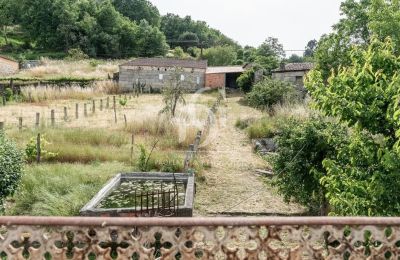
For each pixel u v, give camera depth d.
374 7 20.75
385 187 4.90
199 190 12.46
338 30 25.81
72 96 34.22
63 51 92.50
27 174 11.45
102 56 92.50
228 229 3.02
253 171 14.73
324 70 25.11
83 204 9.46
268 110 24.62
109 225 2.92
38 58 84.56
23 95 32.19
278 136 10.69
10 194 9.19
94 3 100.44
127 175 12.45
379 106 5.04
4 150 8.99
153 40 96.62
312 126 9.33
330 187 5.79
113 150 15.43
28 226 2.94
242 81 40.56
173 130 18.36
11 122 21.61
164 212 8.52
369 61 5.29
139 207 8.86
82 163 14.39
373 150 5.29
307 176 9.45
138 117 20.02
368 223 3.01
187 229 3.00
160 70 44.78
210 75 45.56
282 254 3.06
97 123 21.64
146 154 14.67
